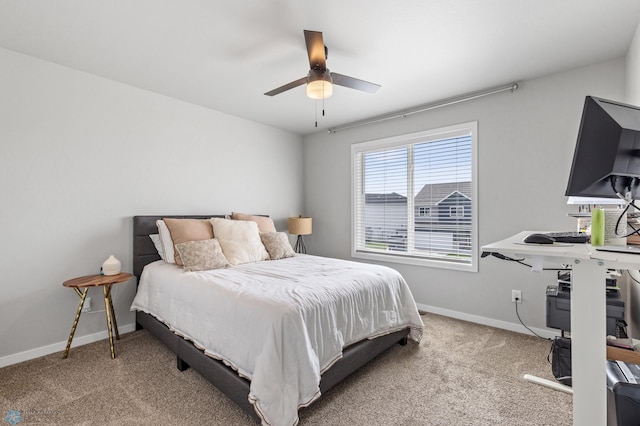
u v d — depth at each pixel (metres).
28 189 2.40
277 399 1.49
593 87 2.51
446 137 3.37
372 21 1.97
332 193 4.46
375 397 1.87
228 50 2.34
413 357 2.38
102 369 2.21
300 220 4.23
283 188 4.53
